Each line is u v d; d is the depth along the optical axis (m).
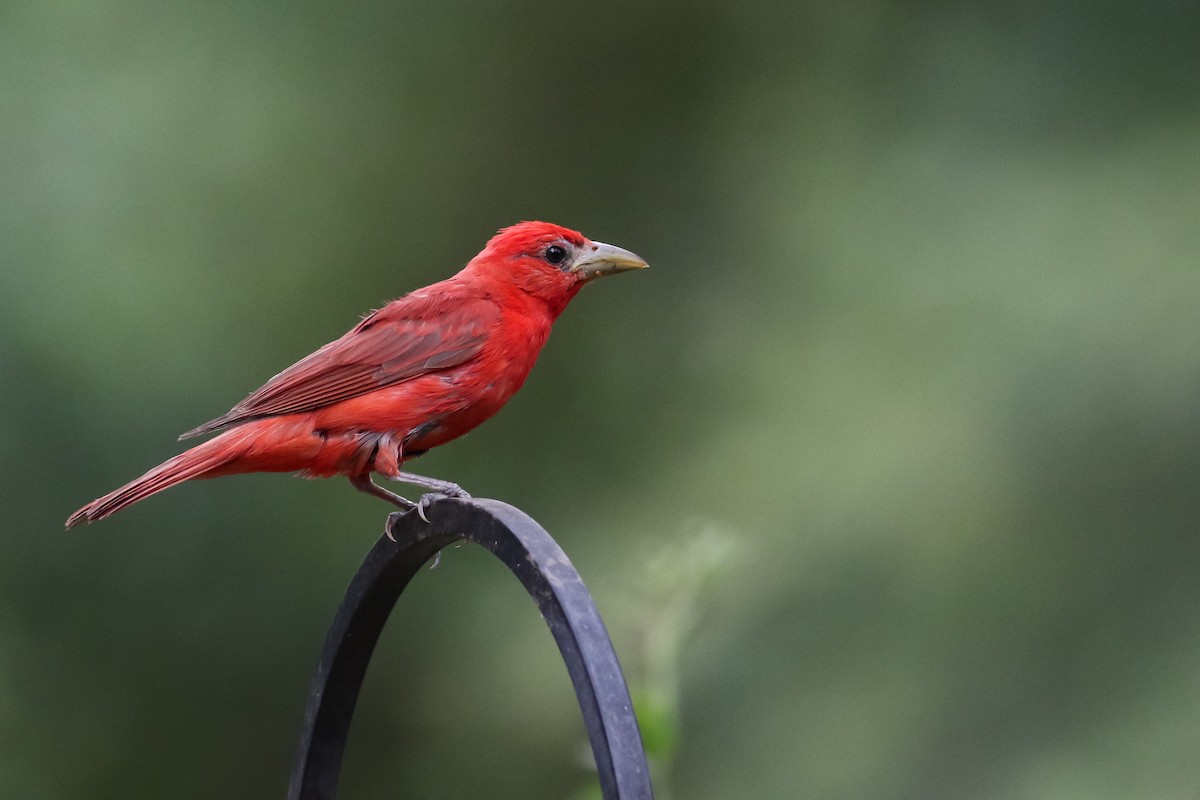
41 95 13.24
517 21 14.12
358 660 5.75
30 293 12.24
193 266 13.18
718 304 13.41
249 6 13.97
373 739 13.34
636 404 13.34
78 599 12.74
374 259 13.95
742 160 13.93
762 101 14.02
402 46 14.11
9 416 11.93
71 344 12.14
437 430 7.54
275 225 13.65
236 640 13.26
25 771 12.59
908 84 13.15
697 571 5.95
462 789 12.82
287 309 13.57
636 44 14.21
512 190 14.26
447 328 7.47
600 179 14.27
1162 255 10.94
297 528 13.30
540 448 13.61
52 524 12.34
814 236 13.11
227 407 12.88
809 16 13.90
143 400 12.41
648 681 5.77
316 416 7.20
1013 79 12.52
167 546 12.97
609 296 13.86
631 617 6.33
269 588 13.27
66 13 13.63
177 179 13.40
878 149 13.01
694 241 13.86
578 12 14.09
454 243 14.16
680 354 13.40
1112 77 12.09
